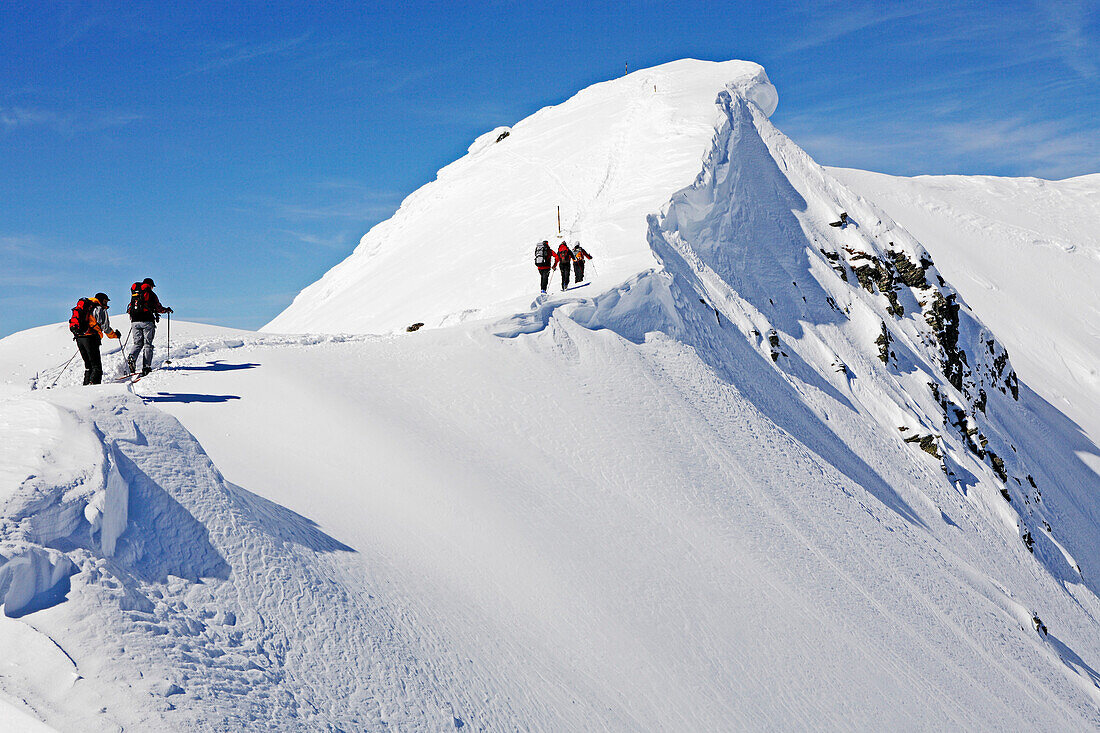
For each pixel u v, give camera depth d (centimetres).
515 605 1012
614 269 2403
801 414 2623
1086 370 6888
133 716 502
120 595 596
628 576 1203
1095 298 8038
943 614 1789
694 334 2395
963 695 1453
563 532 1245
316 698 649
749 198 3703
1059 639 2345
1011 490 3453
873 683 1294
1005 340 7150
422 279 3634
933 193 9825
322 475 1129
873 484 2530
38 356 1688
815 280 3547
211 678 584
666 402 1909
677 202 3117
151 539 687
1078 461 4650
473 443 1430
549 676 908
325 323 3931
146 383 1400
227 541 740
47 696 495
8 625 529
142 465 741
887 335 3519
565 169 4172
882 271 3819
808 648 1281
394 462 1230
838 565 1669
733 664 1126
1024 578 2642
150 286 1435
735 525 1561
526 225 3597
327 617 748
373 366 1627
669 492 1550
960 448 3294
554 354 1883
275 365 1532
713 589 1300
